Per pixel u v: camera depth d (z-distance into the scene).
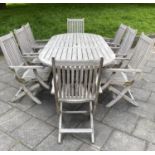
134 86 3.37
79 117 2.62
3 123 2.53
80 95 2.15
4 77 3.75
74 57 2.61
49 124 2.51
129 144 2.19
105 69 2.54
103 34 6.21
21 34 3.46
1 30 5.94
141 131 2.37
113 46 3.85
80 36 3.75
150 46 2.54
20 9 8.67
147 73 3.86
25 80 2.77
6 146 2.18
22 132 2.38
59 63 1.82
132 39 3.21
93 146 2.16
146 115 2.65
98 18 7.53
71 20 4.56
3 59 4.70
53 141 2.24
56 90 2.03
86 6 9.20
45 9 8.52
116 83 2.67
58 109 2.29
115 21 7.27
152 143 2.20
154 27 6.90
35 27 6.40
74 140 2.25
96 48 2.99
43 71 3.00
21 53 3.30
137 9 9.02
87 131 2.24
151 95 3.11
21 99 3.03
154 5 9.90
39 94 3.14
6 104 2.92
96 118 2.60
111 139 2.25
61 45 3.16
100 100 2.98
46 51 2.87
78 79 2.01
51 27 6.48
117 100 2.78
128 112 2.71
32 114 2.69
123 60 3.08
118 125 2.47
